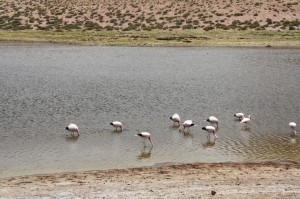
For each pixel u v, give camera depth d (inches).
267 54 3159.5
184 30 4571.9
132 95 1815.9
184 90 1919.3
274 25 4709.6
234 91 1909.4
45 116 1491.1
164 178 932.0
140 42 3735.2
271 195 850.1
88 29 4719.5
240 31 4448.8
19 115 1498.5
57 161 1059.9
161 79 2182.6
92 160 1067.3
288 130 1346.0
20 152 1127.6
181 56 3048.7
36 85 2011.6
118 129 1348.4
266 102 1713.8
